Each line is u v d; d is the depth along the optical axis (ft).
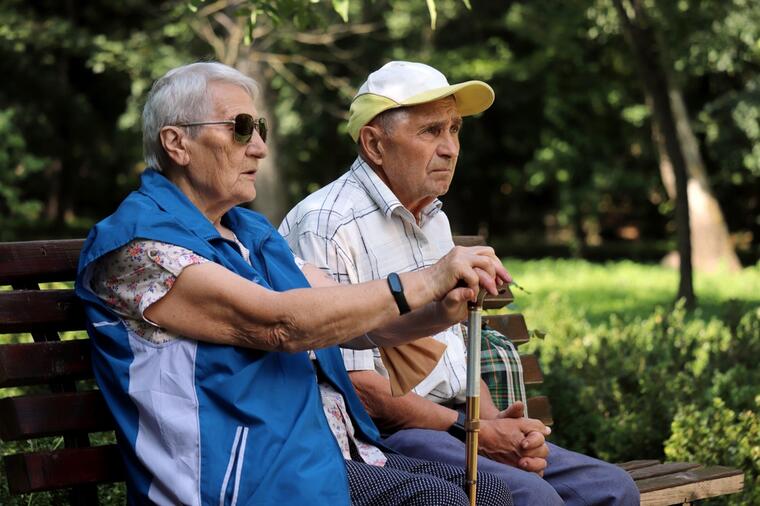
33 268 9.91
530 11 69.21
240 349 9.05
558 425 18.07
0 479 12.53
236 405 8.85
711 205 72.54
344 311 8.98
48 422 9.44
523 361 13.93
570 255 99.04
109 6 78.18
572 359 20.10
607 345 20.31
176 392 8.87
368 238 11.48
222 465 8.71
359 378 11.04
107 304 9.18
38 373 9.50
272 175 56.95
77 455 9.55
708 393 18.10
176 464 8.76
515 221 111.04
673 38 46.96
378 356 11.49
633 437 17.76
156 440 8.88
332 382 10.16
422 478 9.41
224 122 9.46
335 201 11.57
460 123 11.99
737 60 55.67
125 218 9.09
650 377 18.86
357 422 10.30
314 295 8.97
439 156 11.61
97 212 102.68
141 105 10.02
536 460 11.03
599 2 54.95
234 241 9.71
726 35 49.26
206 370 8.91
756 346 20.54
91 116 84.38
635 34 45.11
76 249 10.18
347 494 8.93
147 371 8.96
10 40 63.00
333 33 62.13
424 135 11.58
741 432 16.26
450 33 82.23
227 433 8.81
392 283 9.20
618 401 18.66
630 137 87.51
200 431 8.75
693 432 16.29
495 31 85.30
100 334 9.19
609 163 89.25
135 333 9.07
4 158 57.52
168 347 8.96
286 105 78.64
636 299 50.52
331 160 87.10
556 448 11.86
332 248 11.30
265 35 54.75
